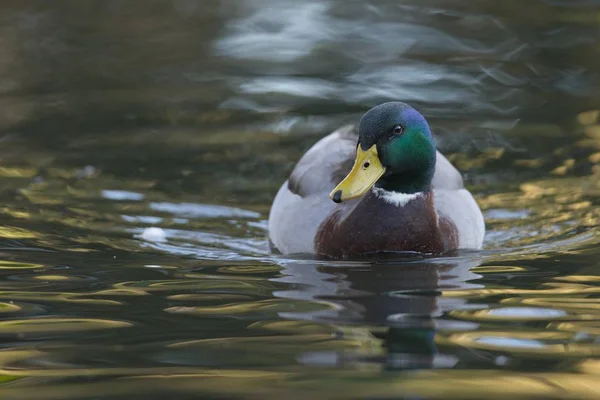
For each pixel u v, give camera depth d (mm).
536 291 9766
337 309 9219
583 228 12086
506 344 8258
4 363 7918
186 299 9578
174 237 11969
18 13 20984
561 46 18594
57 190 13375
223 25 20219
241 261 11070
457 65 17906
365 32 19562
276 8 21188
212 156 14586
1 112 16172
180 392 7258
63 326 8797
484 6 20844
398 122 10875
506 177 13938
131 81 17547
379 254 11203
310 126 15547
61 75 17766
